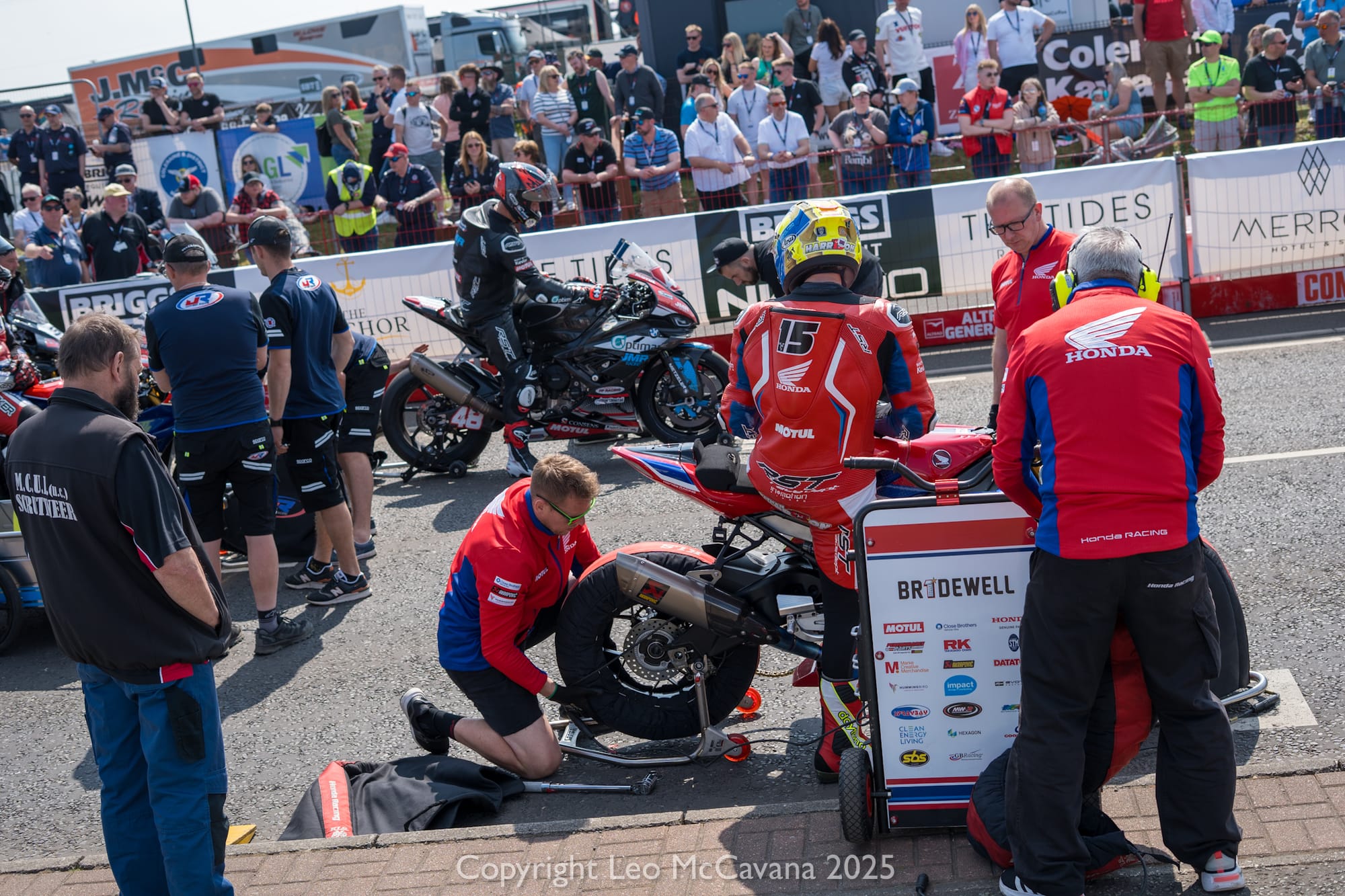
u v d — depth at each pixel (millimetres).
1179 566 2828
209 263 5621
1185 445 2881
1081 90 13750
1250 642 4547
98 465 3041
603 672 4309
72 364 3141
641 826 3562
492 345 7707
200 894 3221
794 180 12102
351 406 6742
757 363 3645
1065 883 2916
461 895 3318
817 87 13227
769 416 3635
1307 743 3826
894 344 3557
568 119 14117
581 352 7770
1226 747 2924
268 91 18594
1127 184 9477
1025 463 3104
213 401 5469
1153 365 2871
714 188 12234
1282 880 2947
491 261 7566
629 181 12719
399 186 12656
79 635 3154
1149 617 2863
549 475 3959
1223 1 14336
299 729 4902
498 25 19109
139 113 16234
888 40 14242
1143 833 3234
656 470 4238
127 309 10320
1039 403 2943
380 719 4918
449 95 14117
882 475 3811
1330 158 9406
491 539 4062
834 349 3531
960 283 9828
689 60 14844
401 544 6973
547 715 4793
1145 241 9562
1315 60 12305
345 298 9961
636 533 6527
